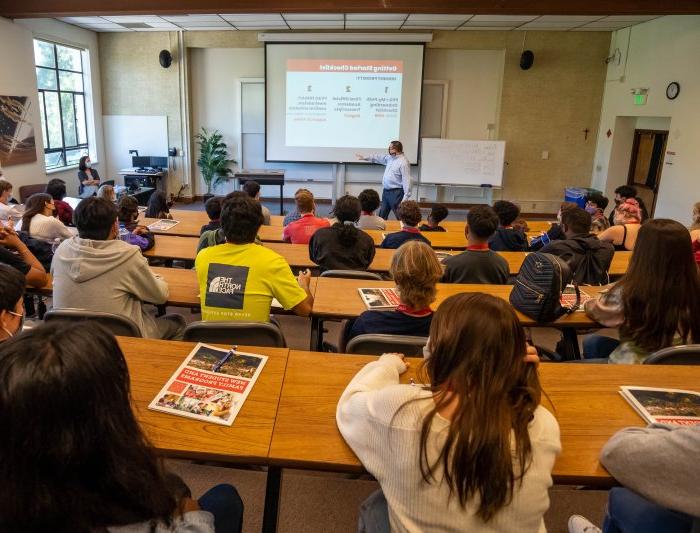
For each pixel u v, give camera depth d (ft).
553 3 19.12
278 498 4.38
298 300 6.99
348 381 4.80
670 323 5.83
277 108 28.53
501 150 27.99
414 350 5.83
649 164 25.32
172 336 8.13
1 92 21.25
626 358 6.27
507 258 11.57
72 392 1.97
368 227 15.19
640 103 24.31
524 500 2.91
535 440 2.97
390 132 28.45
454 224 16.63
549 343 12.00
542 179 29.12
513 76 27.66
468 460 2.75
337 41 27.27
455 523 2.94
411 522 3.05
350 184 29.94
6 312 4.11
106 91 29.12
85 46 27.30
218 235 9.75
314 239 10.61
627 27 25.41
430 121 28.94
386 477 3.15
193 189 30.48
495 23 25.41
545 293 7.02
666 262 5.75
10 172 22.15
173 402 4.31
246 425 4.09
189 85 29.01
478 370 2.84
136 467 2.19
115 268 6.84
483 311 2.93
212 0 19.48
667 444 3.14
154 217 15.83
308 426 4.10
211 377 4.72
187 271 9.20
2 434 1.94
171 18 24.81
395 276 6.13
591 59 27.43
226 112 29.58
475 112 28.91
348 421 3.69
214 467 6.84
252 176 26.96
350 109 28.25
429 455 2.90
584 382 4.90
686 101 21.11
